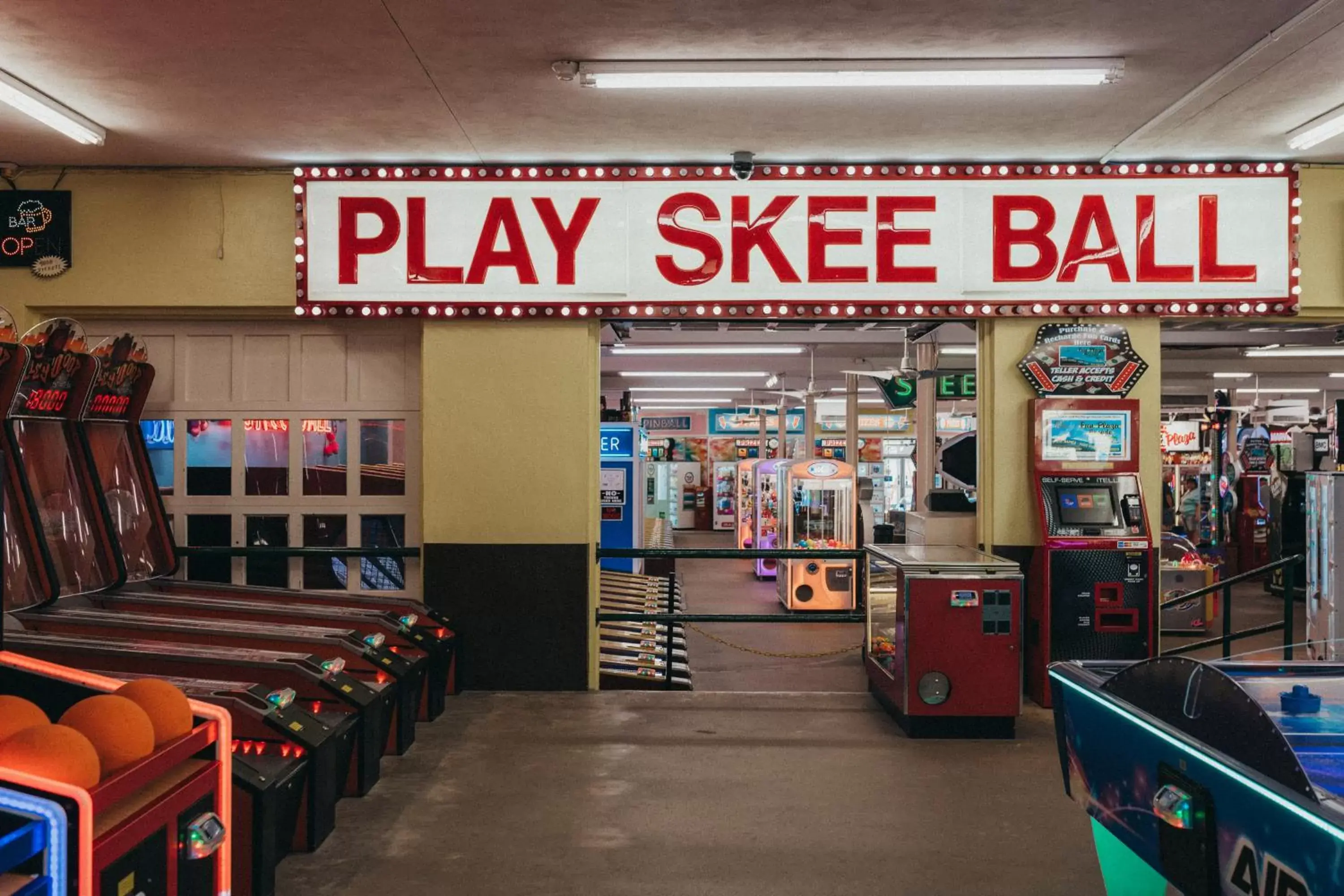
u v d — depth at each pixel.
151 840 2.36
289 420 6.72
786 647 9.98
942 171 6.34
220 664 4.25
